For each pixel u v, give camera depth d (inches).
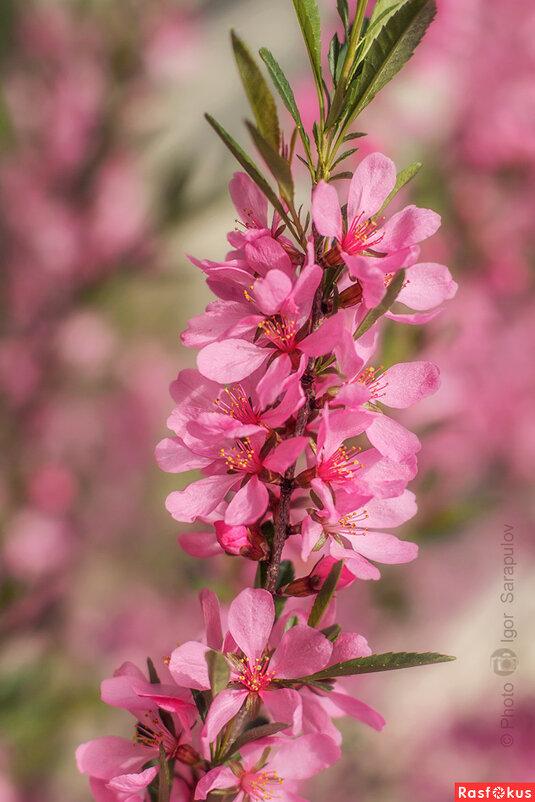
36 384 36.1
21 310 35.6
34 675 29.9
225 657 18.3
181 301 39.3
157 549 37.2
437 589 38.5
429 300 18.8
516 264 34.8
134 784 18.2
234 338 18.4
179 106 38.7
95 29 32.7
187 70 36.3
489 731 37.3
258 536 18.6
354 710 18.6
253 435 18.4
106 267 34.4
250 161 18.1
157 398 38.8
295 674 18.3
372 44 18.2
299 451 18.1
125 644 34.9
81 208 34.3
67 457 36.9
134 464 38.2
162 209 32.7
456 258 35.1
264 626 18.3
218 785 18.1
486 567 38.9
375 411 18.6
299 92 34.6
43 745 29.5
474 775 36.5
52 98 33.0
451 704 38.6
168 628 36.1
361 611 34.3
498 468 35.3
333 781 34.1
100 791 18.6
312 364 18.5
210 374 18.3
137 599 35.9
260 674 18.3
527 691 38.8
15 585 31.5
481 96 34.9
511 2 35.7
